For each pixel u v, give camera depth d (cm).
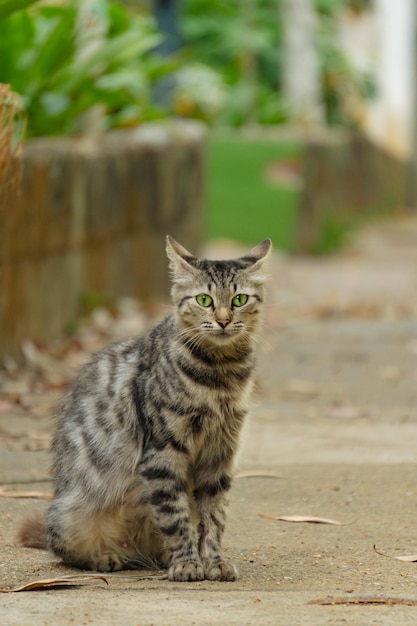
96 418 725
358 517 819
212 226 2616
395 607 596
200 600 612
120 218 1683
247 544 751
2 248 1255
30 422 1089
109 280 1659
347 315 1833
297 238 2634
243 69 3091
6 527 786
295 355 1502
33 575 685
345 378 1370
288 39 3056
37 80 1455
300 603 604
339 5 3412
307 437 1076
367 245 2927
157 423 701
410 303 1961
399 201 4278
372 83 3506
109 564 716
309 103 3062
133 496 721
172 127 2048
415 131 4378
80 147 1541
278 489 893
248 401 732
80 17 1522
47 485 888
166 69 1831
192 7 3234
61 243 1448
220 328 714
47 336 1421
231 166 2602
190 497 727
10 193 995
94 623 564
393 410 1210
